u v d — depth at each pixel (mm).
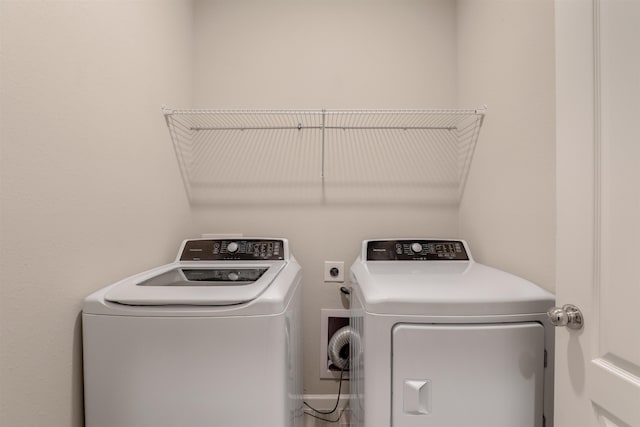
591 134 770
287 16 1864
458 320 935
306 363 1863
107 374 904
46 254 815
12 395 724
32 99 771
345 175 1866
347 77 1862
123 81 1165
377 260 1561
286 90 1861
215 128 1861
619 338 709
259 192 1861
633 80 668
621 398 696
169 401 898
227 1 1860
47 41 815
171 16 1581
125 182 1178
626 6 680
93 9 996
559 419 871
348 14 1863
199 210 1858
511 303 946
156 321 897
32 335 775
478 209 1621
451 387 930
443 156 1874
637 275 669
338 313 1864
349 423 1771
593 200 769
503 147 1386
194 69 1856
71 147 900
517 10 1274
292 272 1321
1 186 695
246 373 906
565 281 854
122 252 1155
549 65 1092
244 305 908
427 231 1875
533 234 1178
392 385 941
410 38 1864
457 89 1860
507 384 934
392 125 1862
